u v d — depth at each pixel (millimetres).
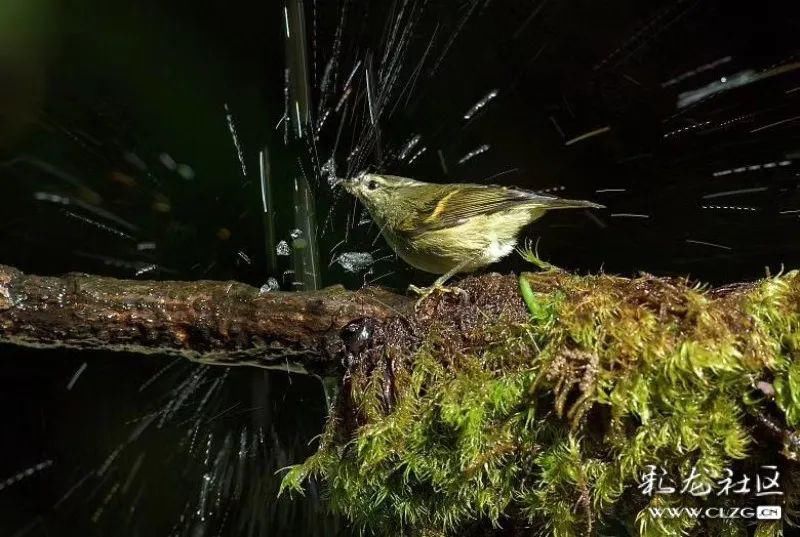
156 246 9523
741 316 4020
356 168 9992
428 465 4473
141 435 9125
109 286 5434
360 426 4707
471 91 10188
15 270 5504
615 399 4016
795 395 3863
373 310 5070
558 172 9977
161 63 9070
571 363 4105
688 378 3980
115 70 8906
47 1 7066
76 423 9180
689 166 9711
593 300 4172
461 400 4402
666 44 9664
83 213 9406
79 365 9344
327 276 9672
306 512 8562
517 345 4434
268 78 9523
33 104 8508
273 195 9531
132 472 8984
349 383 4816
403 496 4664
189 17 9156
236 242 9508
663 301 4141
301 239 9469
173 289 5422
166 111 9211
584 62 9906
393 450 4512
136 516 8812
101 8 8672
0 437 9039
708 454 4008
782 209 9414
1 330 5457
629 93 9812
